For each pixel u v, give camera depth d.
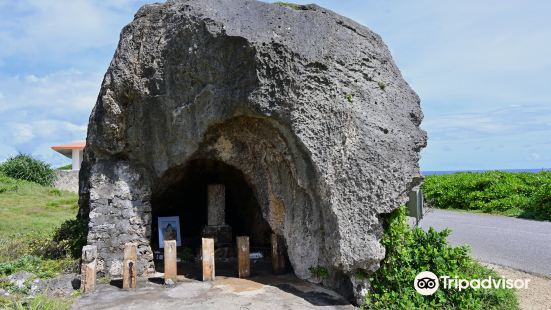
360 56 5.49
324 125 5.20
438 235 5.83
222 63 5.48
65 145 26.98
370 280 5.27
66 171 24.95
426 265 5.42
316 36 5.27
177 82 6.01
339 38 5.40
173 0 6.34
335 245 5.20
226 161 6.67
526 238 9.74
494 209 14.30
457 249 5.72
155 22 6.32
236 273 6.59
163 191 7.67
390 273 5.33
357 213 5.14
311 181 5.48
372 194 5.11
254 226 8.73
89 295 5.51
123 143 6.66
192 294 5.53
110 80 6.36
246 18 5.42
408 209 6.68
